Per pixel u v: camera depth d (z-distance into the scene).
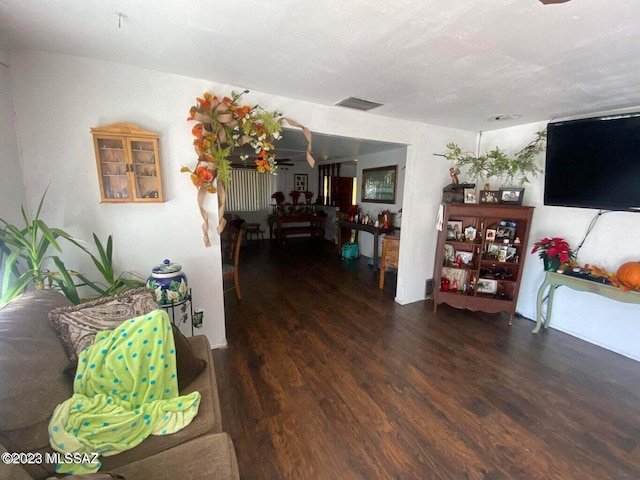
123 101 1.91
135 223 2.06
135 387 1.19
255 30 1.41
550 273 2.77
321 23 1.33
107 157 1.88
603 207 2.41
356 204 6.11
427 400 1.93
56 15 1.30
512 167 3.00
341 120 2.69
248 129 2.19
